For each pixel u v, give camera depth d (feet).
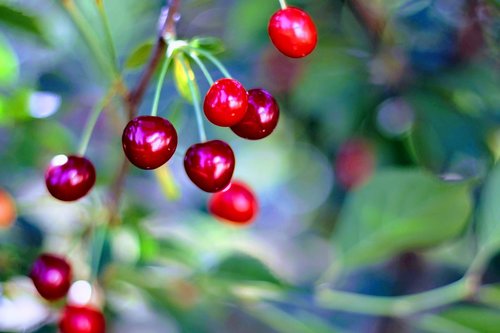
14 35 2.53
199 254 2.36
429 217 2.14
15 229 2.34
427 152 2.44
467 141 2.44
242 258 2.10
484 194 2.11
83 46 2.40
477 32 2.51
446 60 2.55
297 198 3.69
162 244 2.23
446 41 2.57
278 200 3.96
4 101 2.23
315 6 2.69
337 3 2.68
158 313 2.46
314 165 3.43
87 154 2.57
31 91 2.29
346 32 2.69
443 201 2.12
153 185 2.76
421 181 2.12
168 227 2.74
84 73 2.39
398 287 2.74
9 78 2.45
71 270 2.04
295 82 2.73
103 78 2.35
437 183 2.12
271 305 2.22
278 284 2.10
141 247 2.11
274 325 2.21
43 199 2.31
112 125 2.40
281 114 2.84
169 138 1.81
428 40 2.59
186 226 2.65
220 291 2.23
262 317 2.21
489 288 2.13
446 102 2.49
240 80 2.66
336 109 2.64
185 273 2.23
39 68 2.57
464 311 2.12
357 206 2.17
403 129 2.60
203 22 2.85
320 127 2.79
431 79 2.53
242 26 2.75
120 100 2.07
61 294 2.01
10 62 2.45
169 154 1.81
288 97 2.80
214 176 1.82
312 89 2.66
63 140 2.55
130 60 1.96
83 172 1.93
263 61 2.77
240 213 2.13
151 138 1.79
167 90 2.46
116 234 2.11
